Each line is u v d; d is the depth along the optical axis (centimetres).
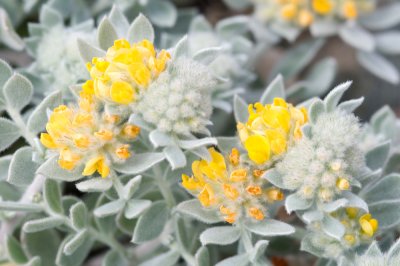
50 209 35
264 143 32
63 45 39
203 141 32
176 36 45
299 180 32
